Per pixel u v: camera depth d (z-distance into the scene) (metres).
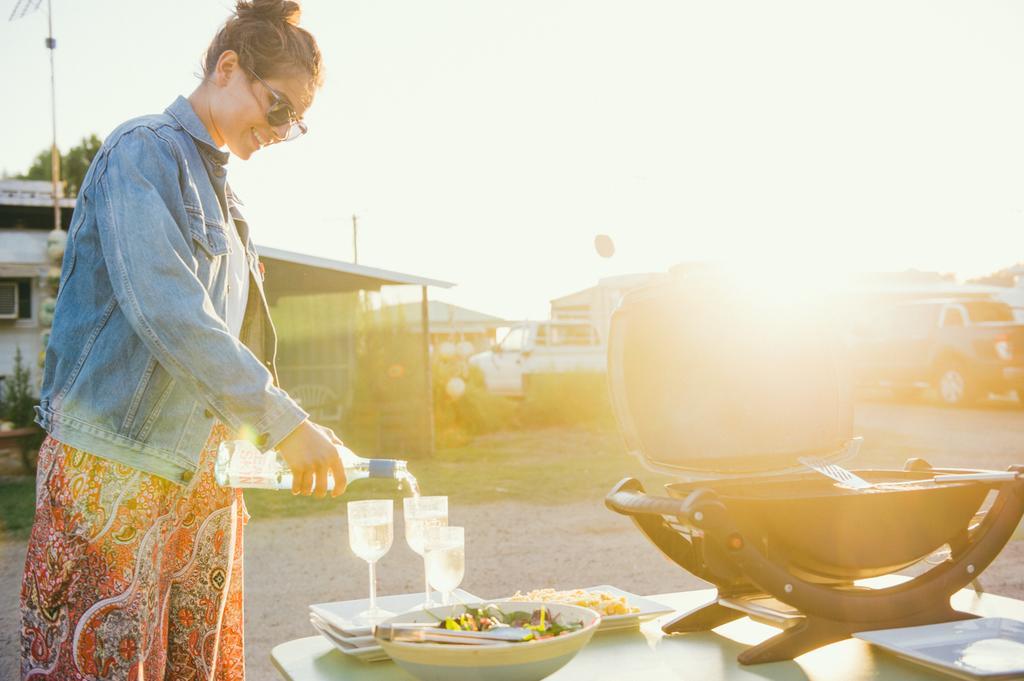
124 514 1.45
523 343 19.41
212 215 1.60
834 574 1.51
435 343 28.94
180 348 1.41
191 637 1.66
